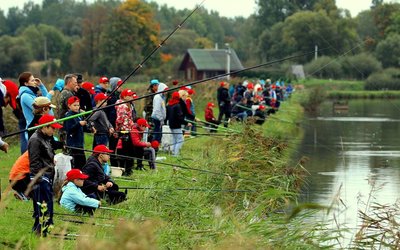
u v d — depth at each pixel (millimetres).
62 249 17344
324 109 107188
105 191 24344
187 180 27516
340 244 21188
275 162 32531
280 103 82562
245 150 31781
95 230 19391
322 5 153000
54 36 180750
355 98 132000
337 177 38281
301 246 19422
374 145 55844
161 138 38312
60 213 22250
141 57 141625
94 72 143000
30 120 26969
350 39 141875
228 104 54281
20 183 23328
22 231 20266
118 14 142875
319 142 56875
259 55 172375
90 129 29781
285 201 26328
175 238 19734
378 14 146000
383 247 21750
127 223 15008
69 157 24906
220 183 28016
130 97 32125
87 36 146750
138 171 31766
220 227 20562
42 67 144250
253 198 27531
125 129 31859
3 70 143500
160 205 23766
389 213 25453
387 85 132375
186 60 171375
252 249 16891
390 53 136875
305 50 152500
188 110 42469
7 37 147875
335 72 137375
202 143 42094
